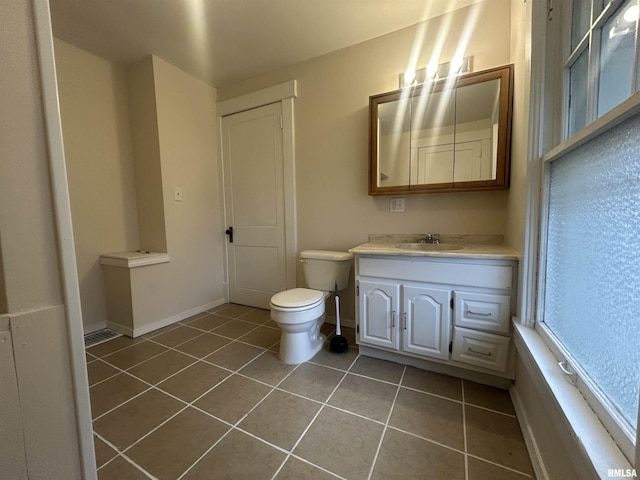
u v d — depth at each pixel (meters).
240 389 1.57
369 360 1.88
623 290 0.67
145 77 2.43
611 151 0.74
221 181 3.01
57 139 0.51
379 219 2.26
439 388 1.57
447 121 1.91
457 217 1.99
